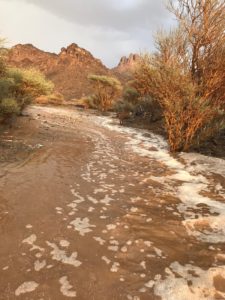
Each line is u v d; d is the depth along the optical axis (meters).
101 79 22.72
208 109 7.84
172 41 9.46
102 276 2.68
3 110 8.89
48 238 3.25
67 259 2.90
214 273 2.80
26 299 2.36
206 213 4.21
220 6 8.87
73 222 3.66
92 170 5.92
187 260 3.01
